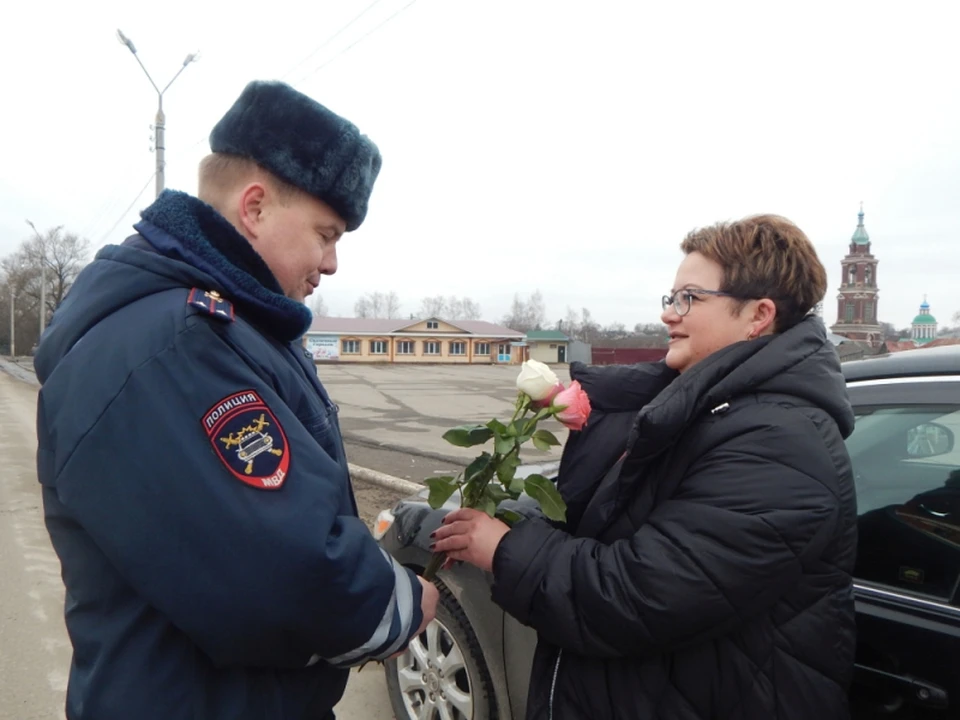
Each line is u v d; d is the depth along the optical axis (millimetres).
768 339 1325
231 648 951
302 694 1119
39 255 59594
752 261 1359
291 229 1173
